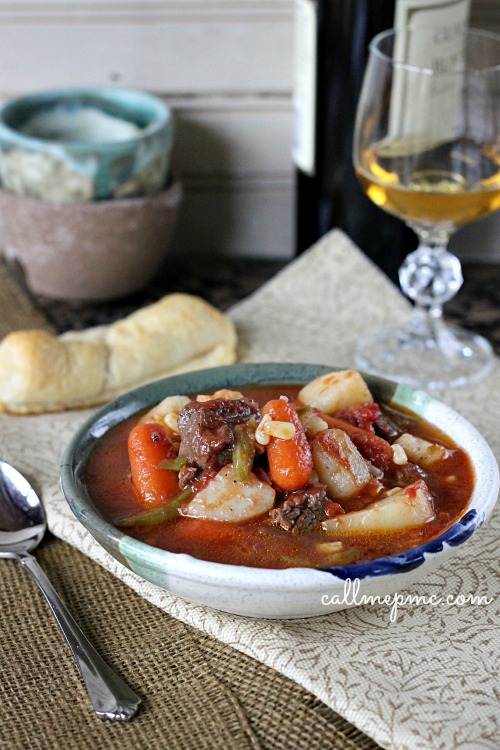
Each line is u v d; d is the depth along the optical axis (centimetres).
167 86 103
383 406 75
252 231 108
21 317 94
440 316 93
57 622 69
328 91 92
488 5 98
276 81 102
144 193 95
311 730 65
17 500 75
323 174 95
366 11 89
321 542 66
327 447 69
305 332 90
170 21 100
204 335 86
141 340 84
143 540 67
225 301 99
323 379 74
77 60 102
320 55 91
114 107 100
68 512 74
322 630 68
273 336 90
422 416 74
